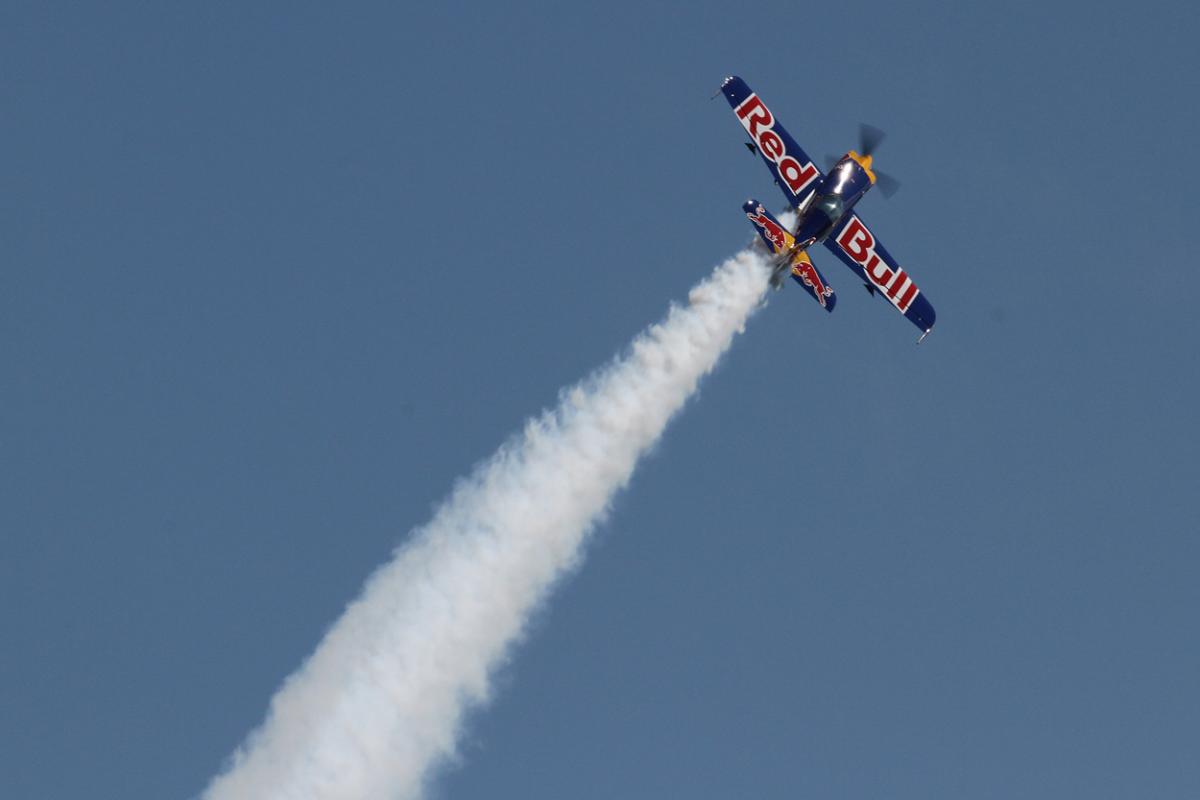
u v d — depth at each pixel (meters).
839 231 167.00
